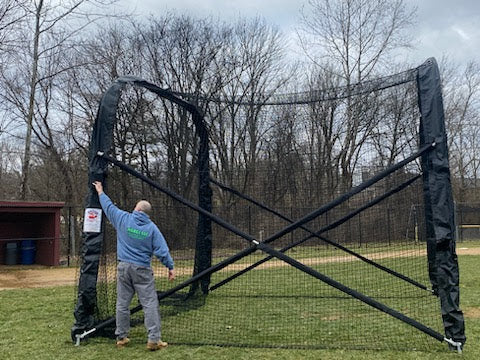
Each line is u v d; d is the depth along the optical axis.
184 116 12.90
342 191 10.38
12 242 15.27
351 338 5.18
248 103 7.05
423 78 5.01
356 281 9.48
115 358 4.47
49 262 14.77
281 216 8.06
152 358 4.47
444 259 4.72
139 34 26.48
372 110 8.45
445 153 4.80
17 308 7.05
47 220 15.09
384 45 26.30
